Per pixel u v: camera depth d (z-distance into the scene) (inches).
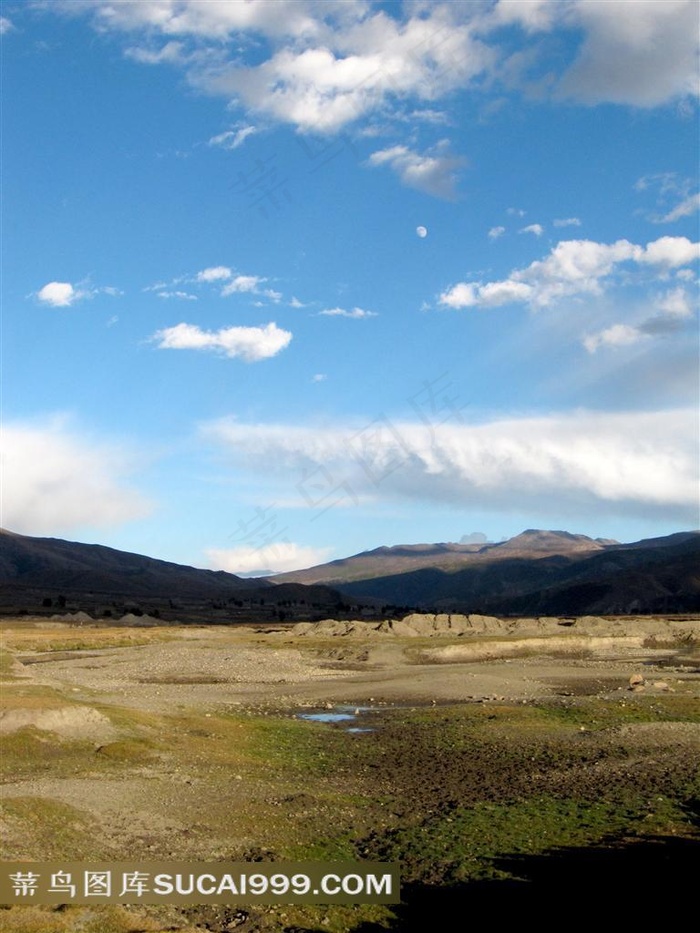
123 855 900.6
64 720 1487.5
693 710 1950.1
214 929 756.0
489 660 3740.2
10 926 685.3
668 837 1002.7
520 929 759.1
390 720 1918.1
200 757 1417.3
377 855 952.9
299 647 4020.7
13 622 5831.7
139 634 4692.4
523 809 1135.0
